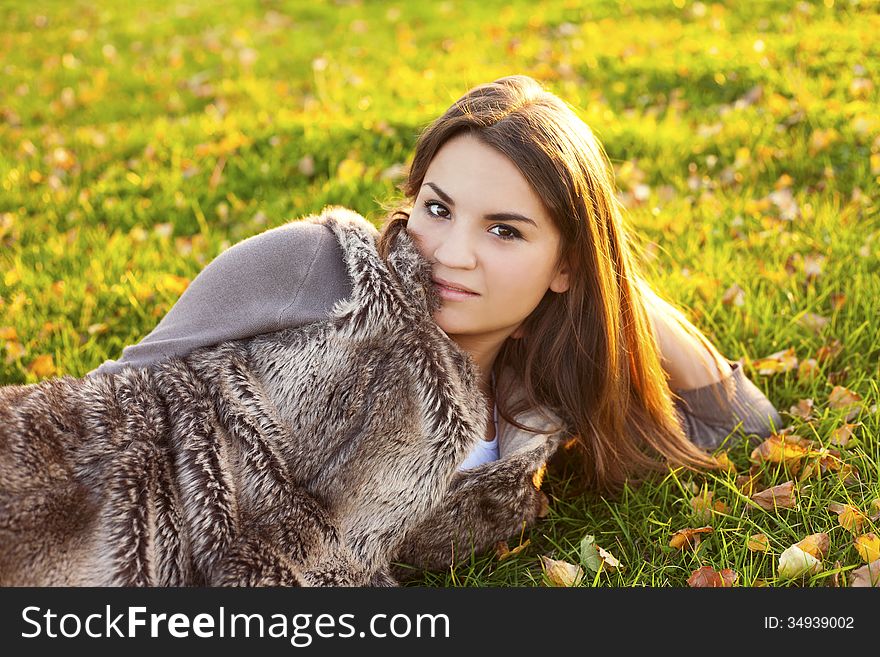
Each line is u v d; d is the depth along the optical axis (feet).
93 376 9.44
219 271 9.75
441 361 9.52
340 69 29.50
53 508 8.61
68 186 20.74
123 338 15.10
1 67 31.14
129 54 33.40
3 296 16.01
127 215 19.12
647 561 10.84
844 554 10.41
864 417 12.39
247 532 9.17
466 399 9.70
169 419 9.17
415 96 24.95
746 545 10.44
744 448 12.48
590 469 11.89
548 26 32.09
